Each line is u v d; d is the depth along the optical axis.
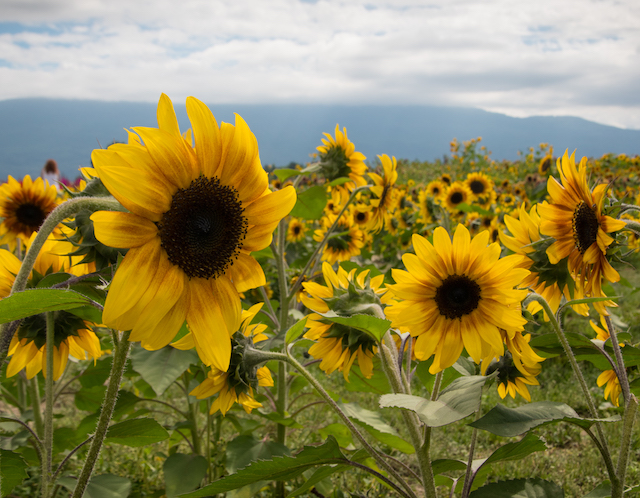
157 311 0.46
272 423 1.24
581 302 0.59
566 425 1.27
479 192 2.93
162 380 0.73
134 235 0.46
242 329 0.71
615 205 0.60
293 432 1.24
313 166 1.22
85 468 0.50
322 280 1.28
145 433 0.72
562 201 0.60
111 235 0.45
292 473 0.59
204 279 0.49
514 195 3.83
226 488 0.57
